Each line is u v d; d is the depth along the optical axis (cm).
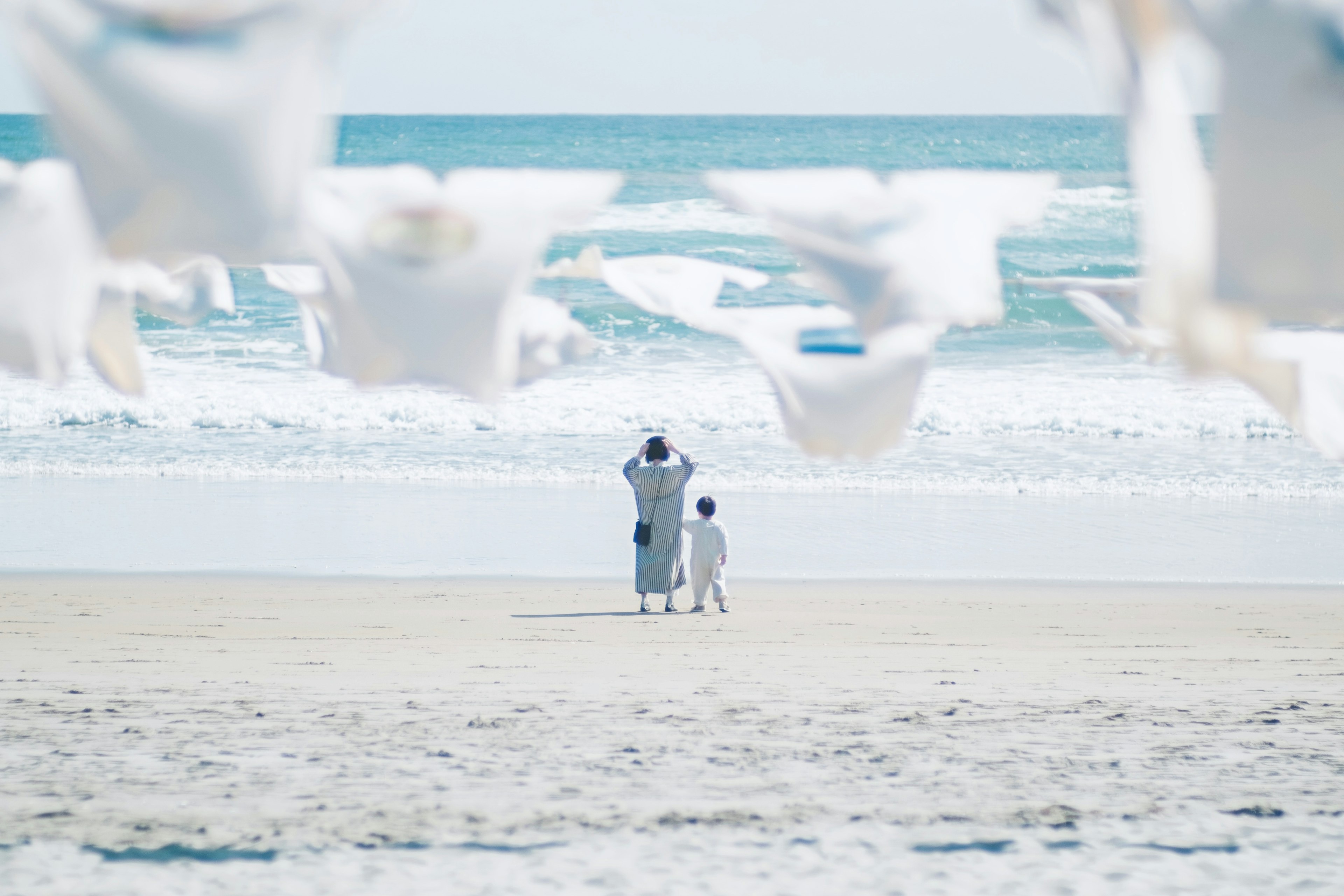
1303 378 498
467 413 4803
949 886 1048
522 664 2020
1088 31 403
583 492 3862
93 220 384
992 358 5634
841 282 468
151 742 1469
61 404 4778
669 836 1159
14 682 1827
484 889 1036
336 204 454
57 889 1023
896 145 16600
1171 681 1920
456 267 456
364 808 1228
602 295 3225
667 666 2020
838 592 2766
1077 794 1290
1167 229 410
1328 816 1224
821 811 1232
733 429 4791
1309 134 382
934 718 1623
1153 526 3494
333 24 381
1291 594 2788
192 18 378
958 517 3597
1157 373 5388
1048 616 2542
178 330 6081
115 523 3378
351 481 3981
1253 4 379
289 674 1914
